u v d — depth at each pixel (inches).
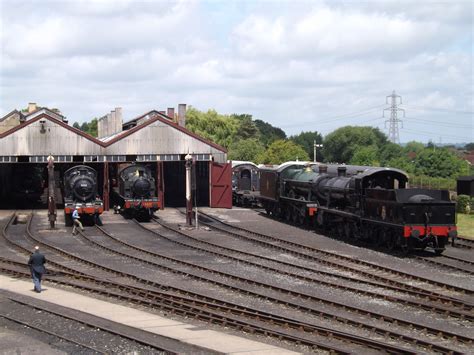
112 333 694.5
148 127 2183.8
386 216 1310.3
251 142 4320.9
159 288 983.0
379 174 1427.2
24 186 2527.1
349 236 1514.5
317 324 746.2
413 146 6363.2
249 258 1255.5
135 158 2192.4
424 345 644.1
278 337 674.8
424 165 4099.4
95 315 792.3
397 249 1336.1
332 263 1165.1
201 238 1547.7
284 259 1242.0
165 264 1195.9
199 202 2500.0
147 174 1940.2
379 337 685.9
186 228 1715.1
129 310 828.0
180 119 2711.6
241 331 709.9
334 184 1587.1
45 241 1528.1
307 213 1729.8
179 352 612.7
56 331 716.7
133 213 1955.0
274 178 1974.7
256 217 2023.9
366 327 717.9
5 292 954.7
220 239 1533.0
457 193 2581.2
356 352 621.0
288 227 1772.9
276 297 899.4
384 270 1101.7
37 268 954.1
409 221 1241.4
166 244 1465.3
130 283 1027.9
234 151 4247.0
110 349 636.1
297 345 650.2
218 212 2162.9
